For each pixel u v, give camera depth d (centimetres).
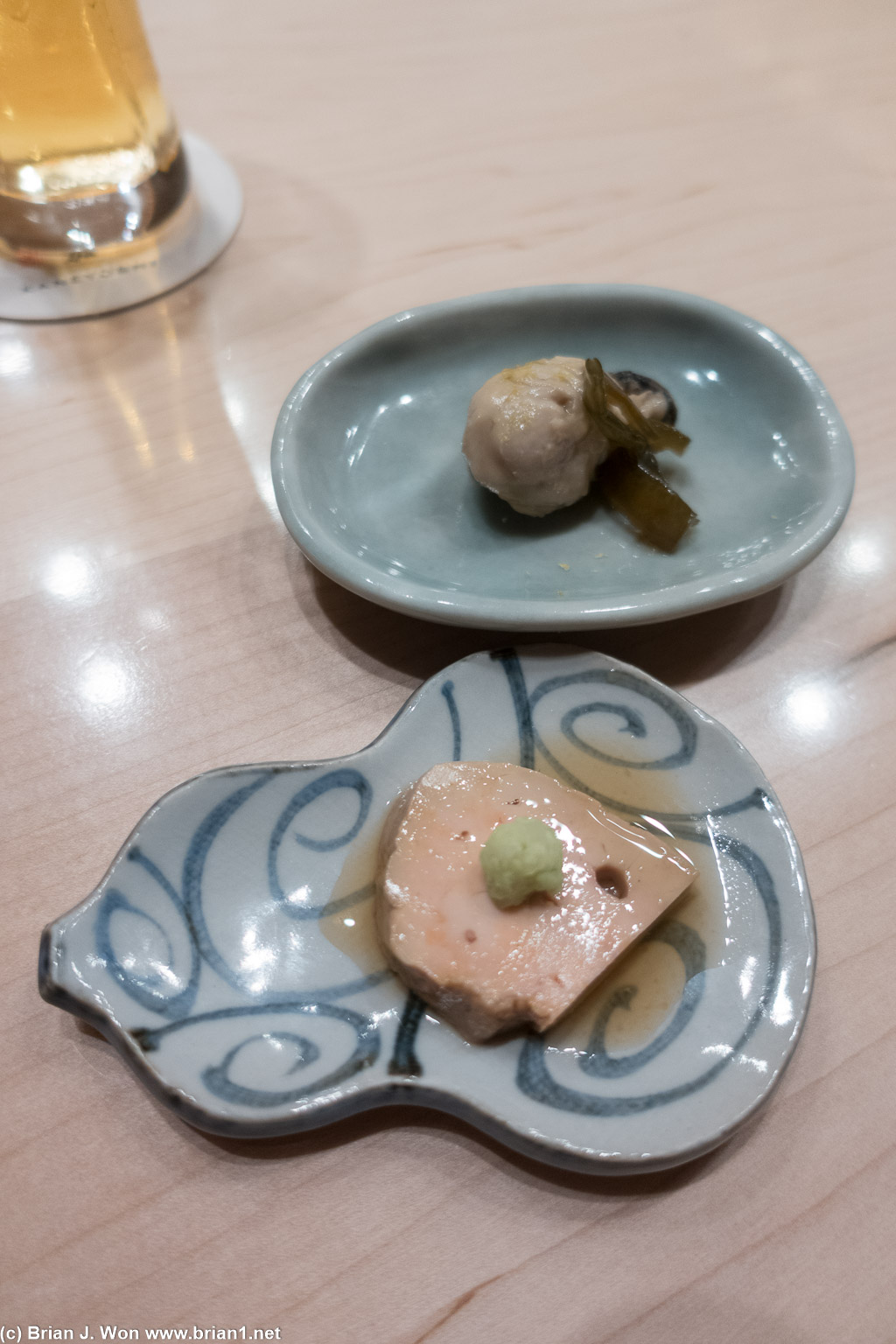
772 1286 17
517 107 39
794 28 44
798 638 25
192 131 37
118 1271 17
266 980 19
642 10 44
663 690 22
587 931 19
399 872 19
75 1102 18
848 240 35
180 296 32
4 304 31
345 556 23
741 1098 17
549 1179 18
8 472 28
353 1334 16
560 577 25
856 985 20
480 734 22
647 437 26
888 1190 18
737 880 20
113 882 19
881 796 23
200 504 27
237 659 25
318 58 41
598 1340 16
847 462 25
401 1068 18
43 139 29
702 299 28
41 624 25
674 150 38
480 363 29
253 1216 17
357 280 33
